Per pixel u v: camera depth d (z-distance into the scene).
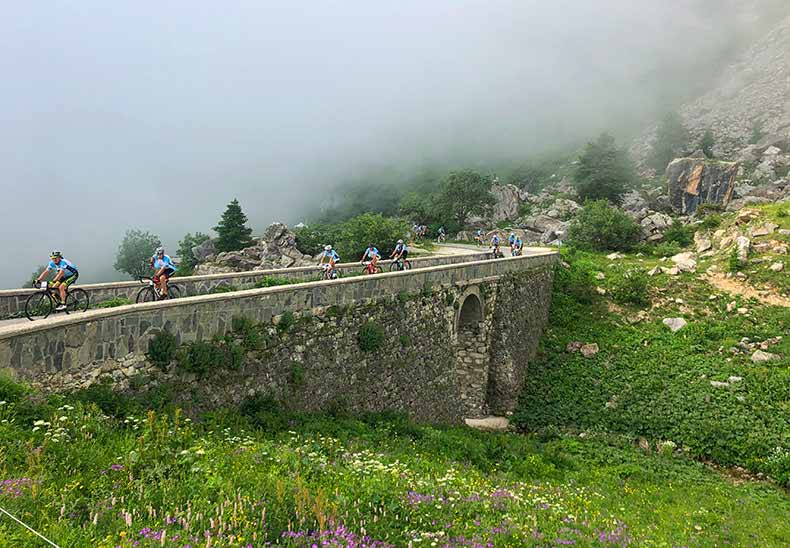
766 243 37.53
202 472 7.93
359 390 17.64
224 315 13.11
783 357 27.47
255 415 13.09
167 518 6.33
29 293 15.88
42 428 8.12
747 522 15.41
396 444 15.51
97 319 10.29
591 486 17.33
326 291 16.48
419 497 9.66
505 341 28.81
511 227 76.31
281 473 9.12
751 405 24.39
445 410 23.36
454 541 8.20
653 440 23.92
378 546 7.18
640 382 28.22
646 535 11.91
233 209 59.78
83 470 7.29
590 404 27.55
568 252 47.62
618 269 41.97
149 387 11.20
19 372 8.94
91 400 9.92
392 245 48.06
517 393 29.12
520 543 8.90
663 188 83.81
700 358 29.11
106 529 6.03
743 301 33.19
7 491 6.08
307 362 15.56
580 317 36.69
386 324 19.28
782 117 117.81
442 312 23.34
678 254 43.31
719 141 119.38
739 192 68.81
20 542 5.28
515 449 20.08
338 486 9.07
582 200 82.12
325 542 6.59
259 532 6.53
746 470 21.33
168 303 11.73
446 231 83.69
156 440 8.56
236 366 13.09
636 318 35.19
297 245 52.84
